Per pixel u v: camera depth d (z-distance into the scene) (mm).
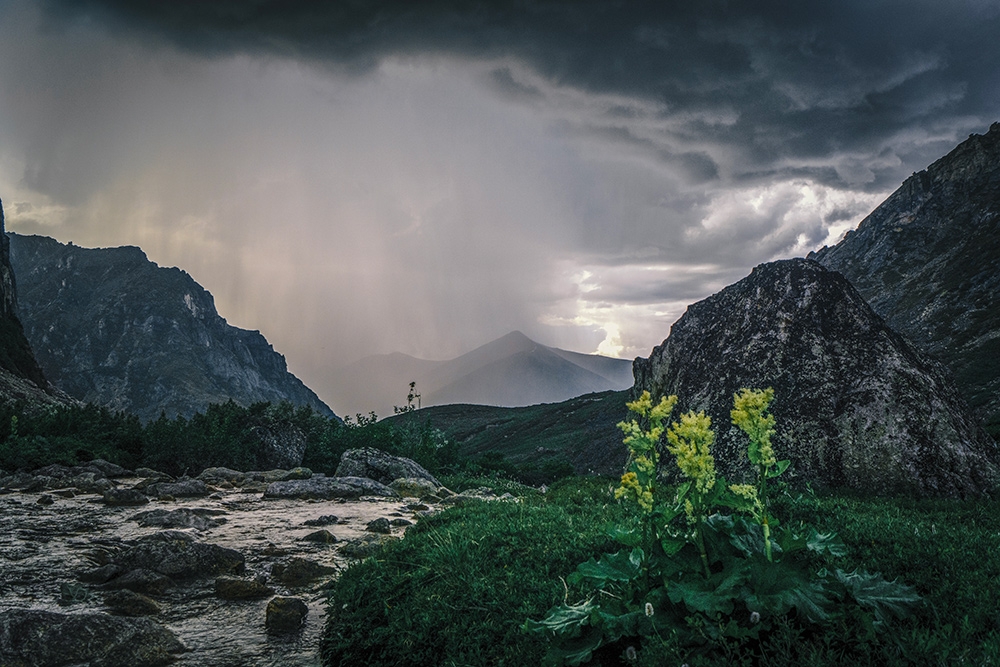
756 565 3861
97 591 7691
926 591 4625
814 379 12070
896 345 12352
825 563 4961
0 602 7121
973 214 153000
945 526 6723
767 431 4012
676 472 11891
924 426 10969
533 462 57969
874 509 7871
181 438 23188
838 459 10992
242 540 10961
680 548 4203
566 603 4969
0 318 100188
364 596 6145
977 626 3893
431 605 5477
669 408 4250
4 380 64250
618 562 4508
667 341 15805
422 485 19125
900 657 3521
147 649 5797
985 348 87000
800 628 3766
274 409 28891
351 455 21172
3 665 5312
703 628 3723
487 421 105000
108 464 20719
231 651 6023
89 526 11773
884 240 169750
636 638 4082
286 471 21781
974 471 10508
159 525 11859
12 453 20344
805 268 13883
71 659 5539
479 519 8562
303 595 7809
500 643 4707
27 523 11867
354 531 11914
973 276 120250
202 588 8055
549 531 7246
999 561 5051
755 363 12742
